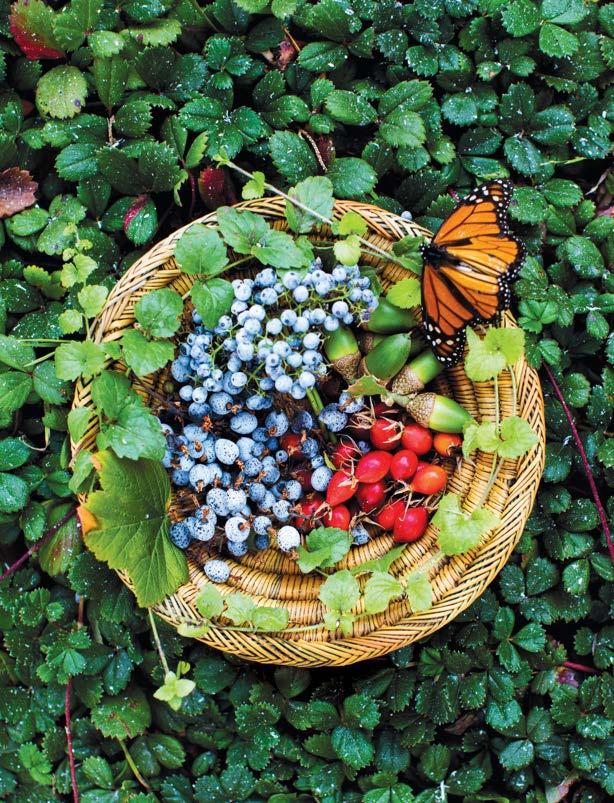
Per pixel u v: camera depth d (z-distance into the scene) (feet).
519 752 2.05
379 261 1.93
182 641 2.04
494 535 1.90
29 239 2.00
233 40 1.98
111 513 1.82
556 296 2.02
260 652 1.87
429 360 1.95
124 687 2.02
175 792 2.05
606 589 2.07
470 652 2.05
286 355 1.86
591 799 2.08
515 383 1.90
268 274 1.89
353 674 2.08
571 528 2.05
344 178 1.99
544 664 2.06
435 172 2.01
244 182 2.04
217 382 1.90
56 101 1.96
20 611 2.00
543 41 1.98
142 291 1.90
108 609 1.98
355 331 2.01
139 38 1.98
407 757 2.04
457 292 1.83
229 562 1.97
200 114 1.98
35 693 2.04
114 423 1.86
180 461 1.94
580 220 2.06
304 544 1.98
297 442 1.97
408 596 1.85
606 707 2.04
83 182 1.98
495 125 2.04
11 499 1.96
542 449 1.91
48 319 2.00
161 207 2.07
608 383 2.04
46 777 2.04
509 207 2.01
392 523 1.99
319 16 1.97
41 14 1.93
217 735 2.06
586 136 2.05
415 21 2.00
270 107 2.00
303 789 2.03
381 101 2.00
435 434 1.98
